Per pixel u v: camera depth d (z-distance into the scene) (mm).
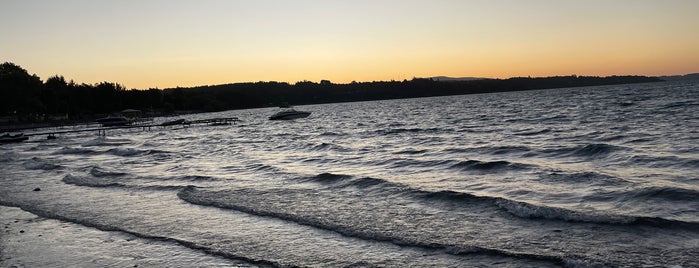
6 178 26875
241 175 24453
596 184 17297
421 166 24781
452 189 17953
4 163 36688
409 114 106500
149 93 182625
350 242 12016
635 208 13727
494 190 17516
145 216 15648
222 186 20891
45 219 15836
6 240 13406
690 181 17000
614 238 11000
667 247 10250
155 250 12039
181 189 20188
